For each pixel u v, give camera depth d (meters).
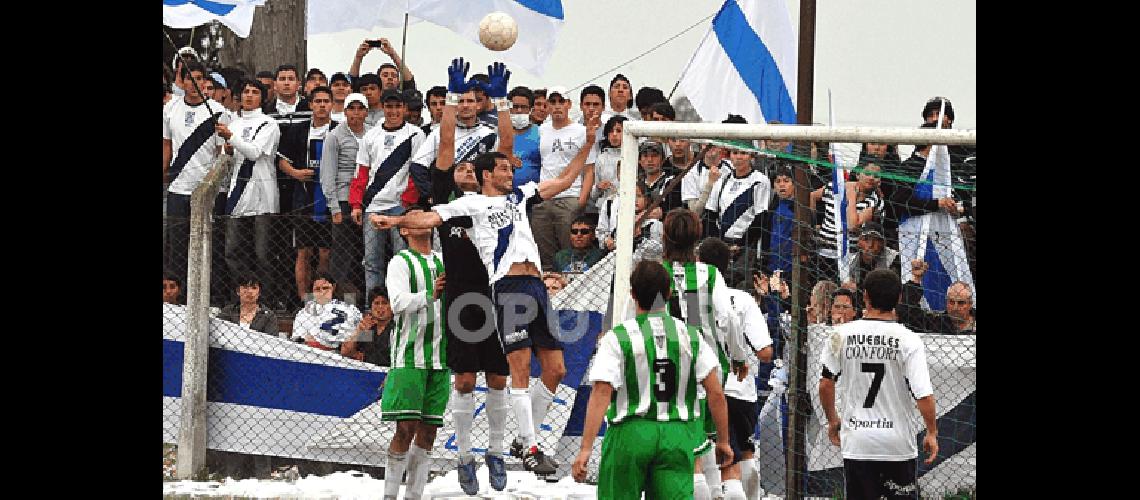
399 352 20.41
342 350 24.11
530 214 24.95
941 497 22.95
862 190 24.84
